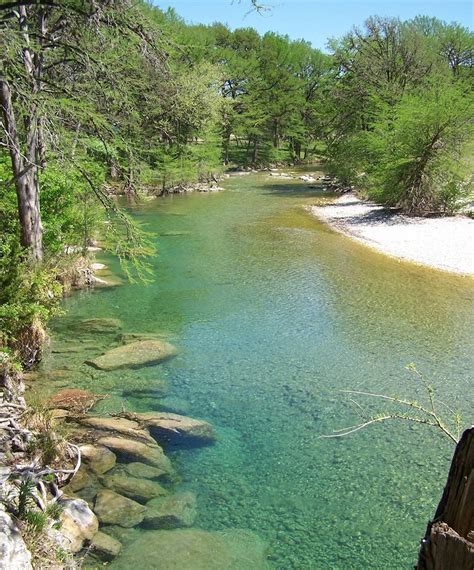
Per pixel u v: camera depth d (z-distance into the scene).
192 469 7.20
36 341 10.10
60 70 12.41
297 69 59.34
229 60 49.69
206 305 13.94
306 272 16.92
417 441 7.95
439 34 47.78
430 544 2.62
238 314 13.30
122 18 10.34
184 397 9.19
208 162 39.25
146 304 13.98
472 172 25.12
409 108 24.89
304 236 22.25
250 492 6.77
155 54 11.45
